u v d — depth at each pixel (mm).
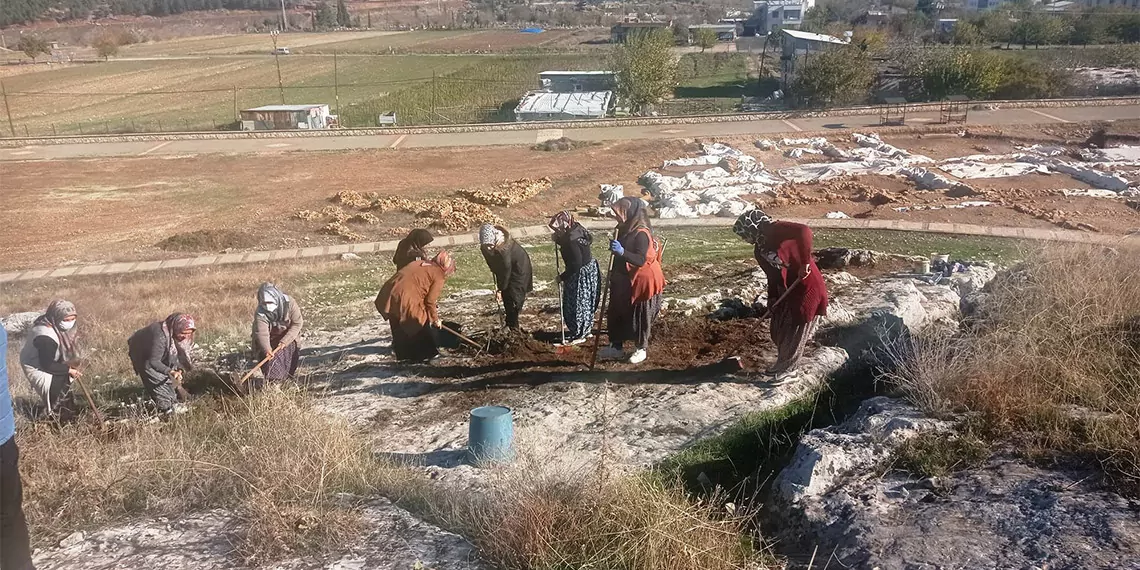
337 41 114688
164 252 20797
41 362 7559
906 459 5289
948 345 6973
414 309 8492
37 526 4832
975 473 5027
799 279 7168
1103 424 5203
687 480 5746
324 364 9172
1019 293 8023
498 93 63344
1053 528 4246
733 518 4809
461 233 22562
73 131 46031
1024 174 29812
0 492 3262
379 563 4332
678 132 39844
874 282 11297
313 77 73125
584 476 4953
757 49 88250
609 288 8117
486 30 132250
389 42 111000
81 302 14391
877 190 26891
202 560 4418
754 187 28203
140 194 29656
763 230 7301
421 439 6609
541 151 36562
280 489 5055
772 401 6984
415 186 29922
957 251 18344
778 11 100938
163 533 4742
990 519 4441
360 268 17891
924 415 5875
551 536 4426
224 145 39781
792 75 54969
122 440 6457
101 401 8633
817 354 7973
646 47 49594
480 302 12281
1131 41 80438
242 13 172125
